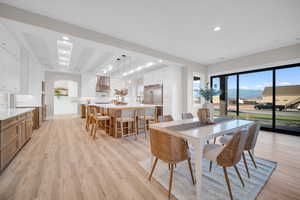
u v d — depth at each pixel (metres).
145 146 2.99
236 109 4.91
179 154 1.48
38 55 4.70
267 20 2.45
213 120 2.38
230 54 4.29
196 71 5.21
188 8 2.16
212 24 2.61
